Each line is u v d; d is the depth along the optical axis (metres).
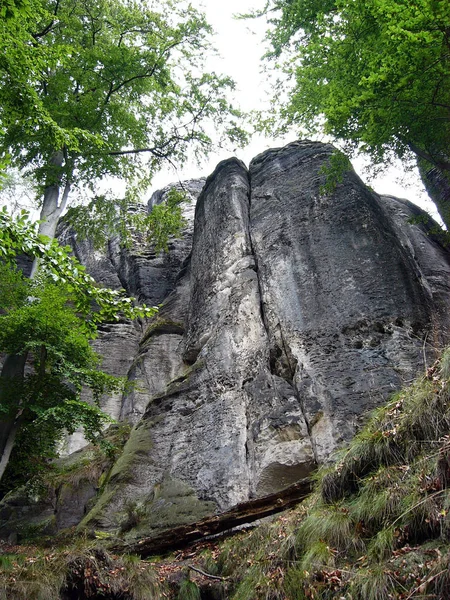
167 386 13.75
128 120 17.30
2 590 6.14
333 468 6.81
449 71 10.23
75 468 15.53
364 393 10.84
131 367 18.70
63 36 17.27
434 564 4.54
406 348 11.48
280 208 15.85
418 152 13.00
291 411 11.16
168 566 7.78
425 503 5.17
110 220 18.78
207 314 14.77
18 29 10.64
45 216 14.99
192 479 11.21
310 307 12.87
